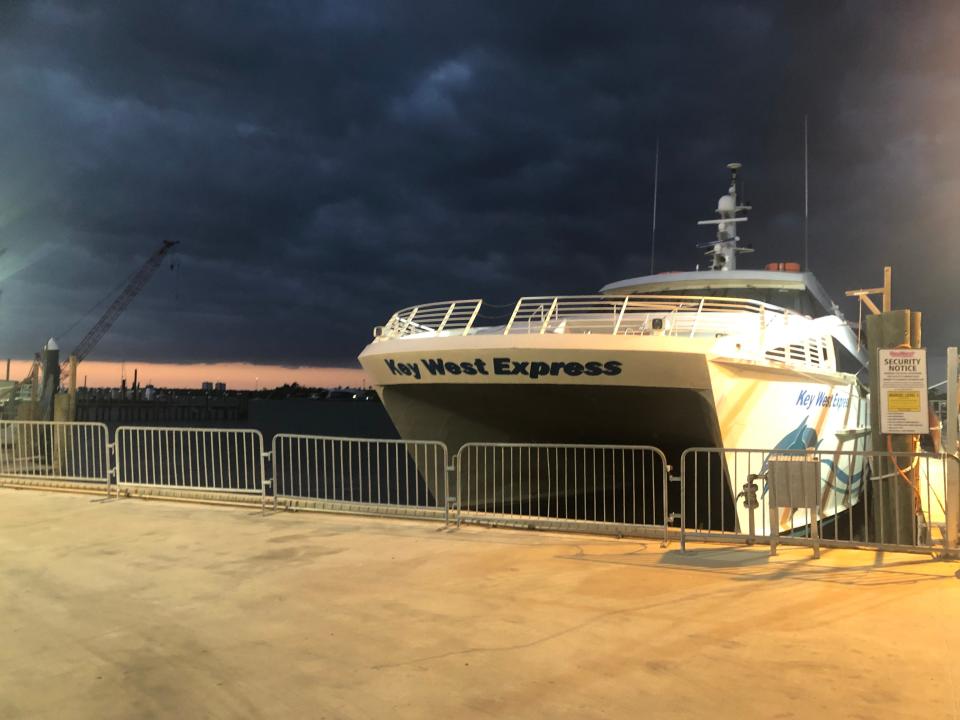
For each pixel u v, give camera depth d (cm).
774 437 1118
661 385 979
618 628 505
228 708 390
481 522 886
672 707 383
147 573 673
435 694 403
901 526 831
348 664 447
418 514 930
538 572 658
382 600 579
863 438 1502
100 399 10006
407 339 1141
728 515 1133
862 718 367
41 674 438
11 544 803
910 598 563
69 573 676
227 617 541
